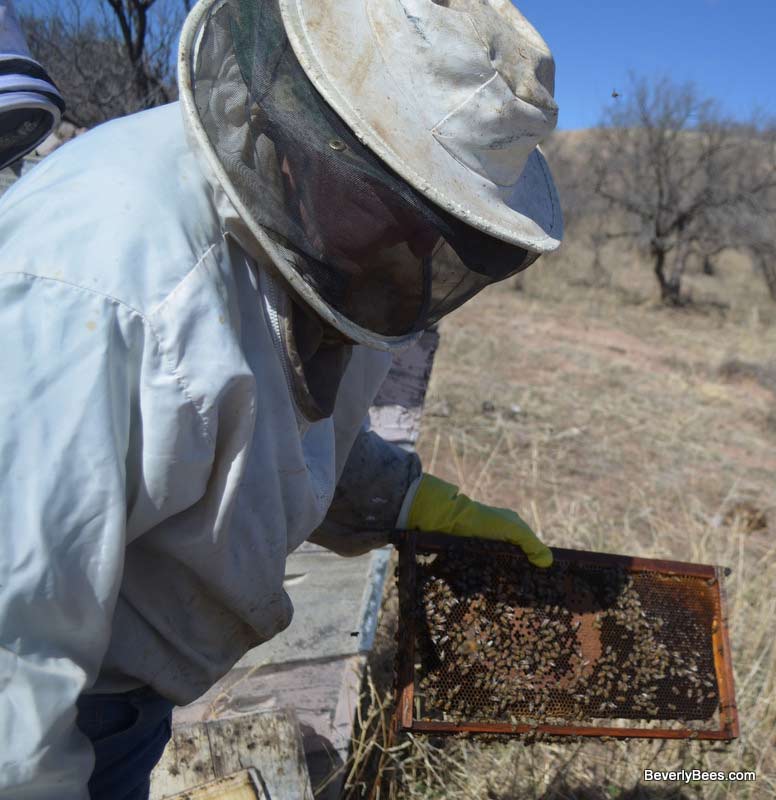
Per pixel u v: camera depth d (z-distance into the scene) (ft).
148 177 3.59
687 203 57.52
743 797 9.72
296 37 3.73
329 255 3.96
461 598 6.08
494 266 4.24
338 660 9.19
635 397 29.45
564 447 22.76
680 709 6.74
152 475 3.44
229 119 3.93
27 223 3.36
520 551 6.35
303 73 3.76
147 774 4.82
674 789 9.61
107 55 17.44
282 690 8.98
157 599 4.11
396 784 9.10
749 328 50.01
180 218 3.58
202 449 3.54
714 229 57.93
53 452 3.07
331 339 4.41
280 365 4.06
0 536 3.00
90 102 16.71
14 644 3.11
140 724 4.45
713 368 36.81
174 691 4.40
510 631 6.22
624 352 38.17
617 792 9.54
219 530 3.87
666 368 35.91
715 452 24.61
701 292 63.67
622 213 64.18
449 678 6.02
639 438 24.75
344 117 3.62
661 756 9.99
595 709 6.42
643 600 6.79
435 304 4.56
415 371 9.45
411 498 6.08
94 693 4.15
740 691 11.28
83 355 3.15
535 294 51.67
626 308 53.16
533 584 6.31
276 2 3.90
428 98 3.82
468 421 23.32
